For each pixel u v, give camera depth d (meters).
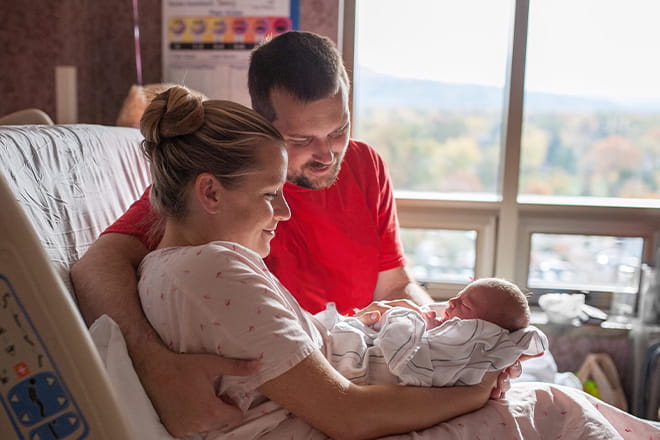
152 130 1.07
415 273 2.81
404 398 1.04
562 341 2.69
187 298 0.99
